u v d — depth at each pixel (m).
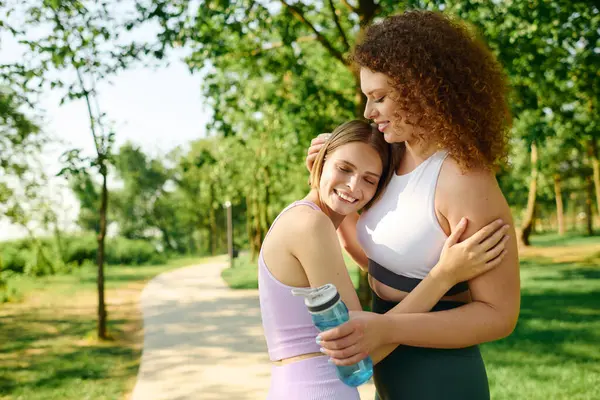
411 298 1.70
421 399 1.77
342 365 1.60
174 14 8.60
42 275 25.67
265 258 1.86
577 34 8.01
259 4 9.41
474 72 1.69
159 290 18.39
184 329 10.36
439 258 1.75
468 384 1.76
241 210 57.81
